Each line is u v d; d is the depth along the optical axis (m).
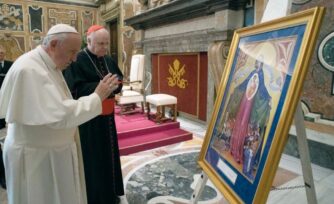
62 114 1.22
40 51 1.33
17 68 1.25
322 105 2.76
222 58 3.79
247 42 1.51
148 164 3.00
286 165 2.88
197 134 4.15
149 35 5.97
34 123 1.20
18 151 1.31
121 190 2.21
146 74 6.19
